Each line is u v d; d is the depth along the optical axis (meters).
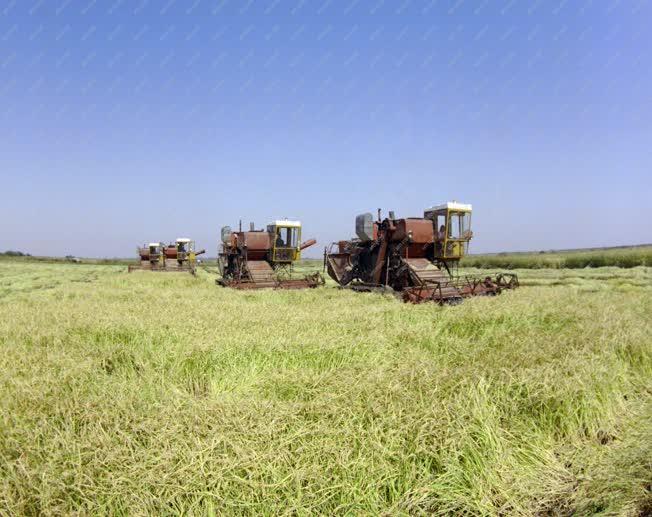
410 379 4.84
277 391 4.89
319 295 15.38
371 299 13.54
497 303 10.38
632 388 5.64
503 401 4.62
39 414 3.82
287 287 19.23
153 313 9.56
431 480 3.42
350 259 19.36
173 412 3.92
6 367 5.30
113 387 4.69
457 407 4.17
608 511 3.09
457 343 7.10
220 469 3.07
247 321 8.48
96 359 5.74
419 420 3.87
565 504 3.37
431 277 15.06
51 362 5.45
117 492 2.88
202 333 7.30
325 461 3.36
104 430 3.63
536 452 4.02
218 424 3.68
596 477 3.46
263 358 6.12
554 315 9.20
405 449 3.63
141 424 3.61
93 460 3.15
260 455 3.28
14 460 3.18
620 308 10.34
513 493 3.46
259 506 2.97
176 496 2.91
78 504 2.91
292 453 3.43
